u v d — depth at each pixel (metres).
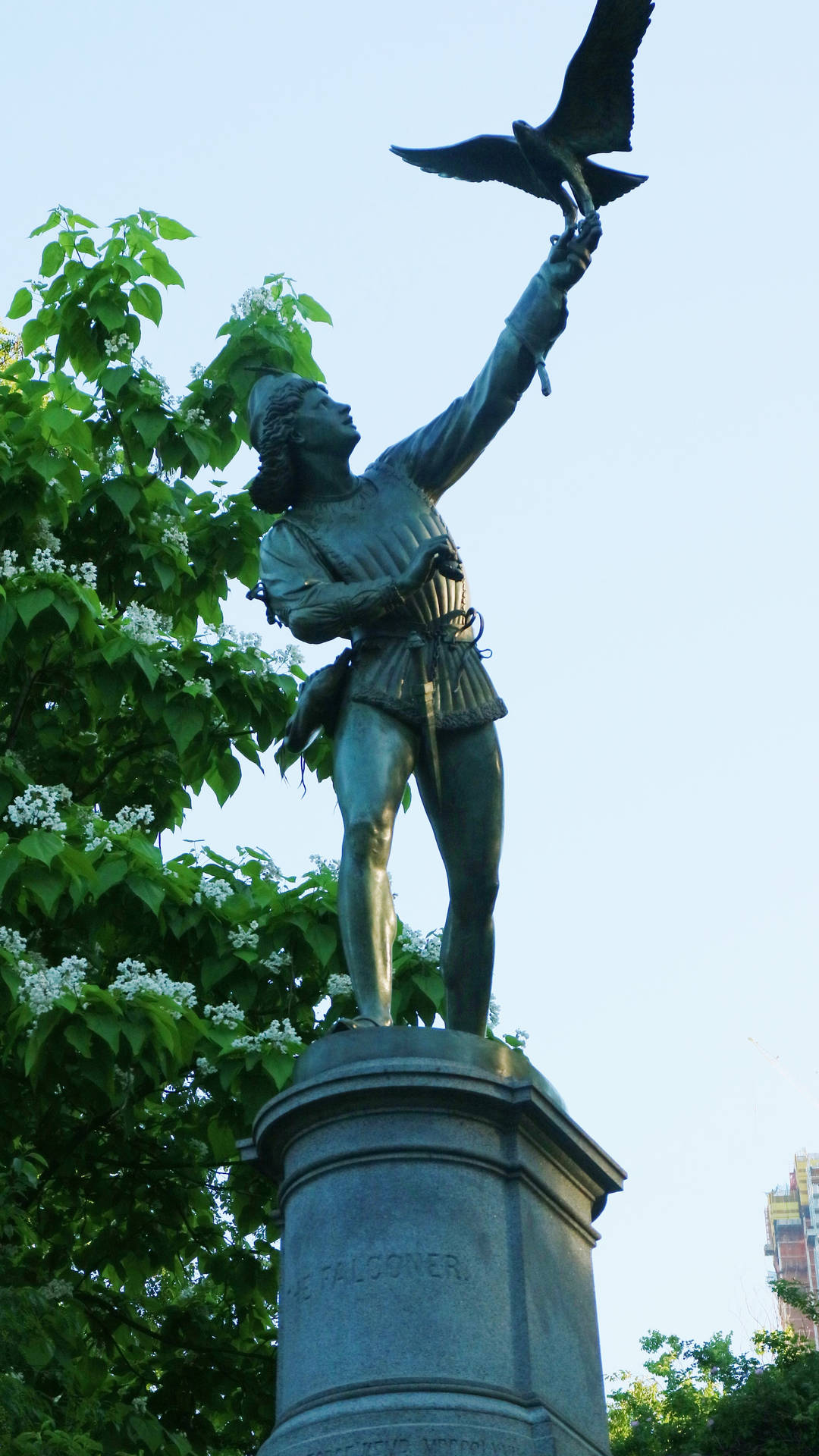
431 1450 5.19
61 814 10.05
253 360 11.64
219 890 10.12
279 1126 5.96
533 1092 5.91
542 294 6.93
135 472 11.51
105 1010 8.94
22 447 10.94
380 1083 5.78
